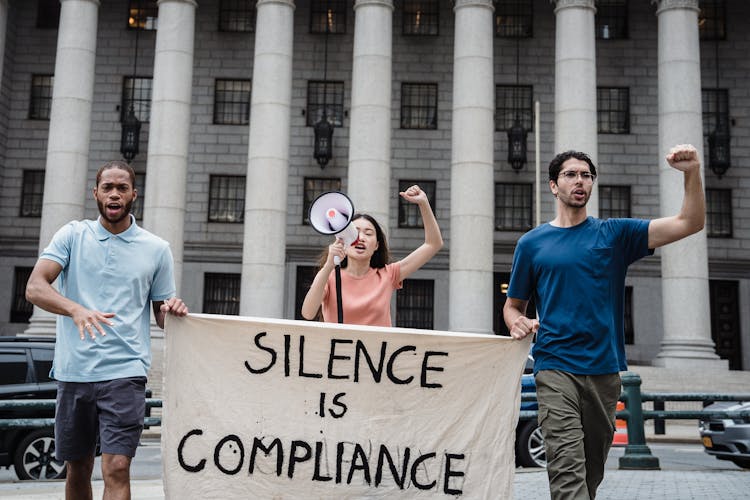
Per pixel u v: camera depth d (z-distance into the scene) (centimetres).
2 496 770
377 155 2756
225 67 3512
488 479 448
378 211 2725
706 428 1322
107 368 464
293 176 3428
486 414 453
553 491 459
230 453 440
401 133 3466
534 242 500
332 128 3309
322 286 503
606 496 812
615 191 3447
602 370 474
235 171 3456
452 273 2759
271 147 2806
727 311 3397
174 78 2859
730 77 3481
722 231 3403
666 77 2877
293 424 445
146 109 3497
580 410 480
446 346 455
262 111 2827
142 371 475
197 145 3475
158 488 859
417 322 3375
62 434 479
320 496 440
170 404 441
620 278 489
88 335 466
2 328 3400
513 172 3419
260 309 2720
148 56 3522
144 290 488
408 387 452
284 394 446
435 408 452
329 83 3497
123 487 454
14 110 3522
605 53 3512
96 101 3497
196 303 3388
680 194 2795
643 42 3509
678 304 2764
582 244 485
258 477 440
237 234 3425
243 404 444
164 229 2772
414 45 3512
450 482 447
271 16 2881
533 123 3450
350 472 443
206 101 3497
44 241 2820
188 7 2927
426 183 3444
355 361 450
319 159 3322
